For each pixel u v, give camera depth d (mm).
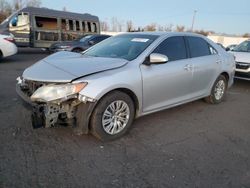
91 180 2760
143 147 3559
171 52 4520
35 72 3693
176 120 4691
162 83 4195
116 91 3598
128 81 3658
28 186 2596
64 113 3359
